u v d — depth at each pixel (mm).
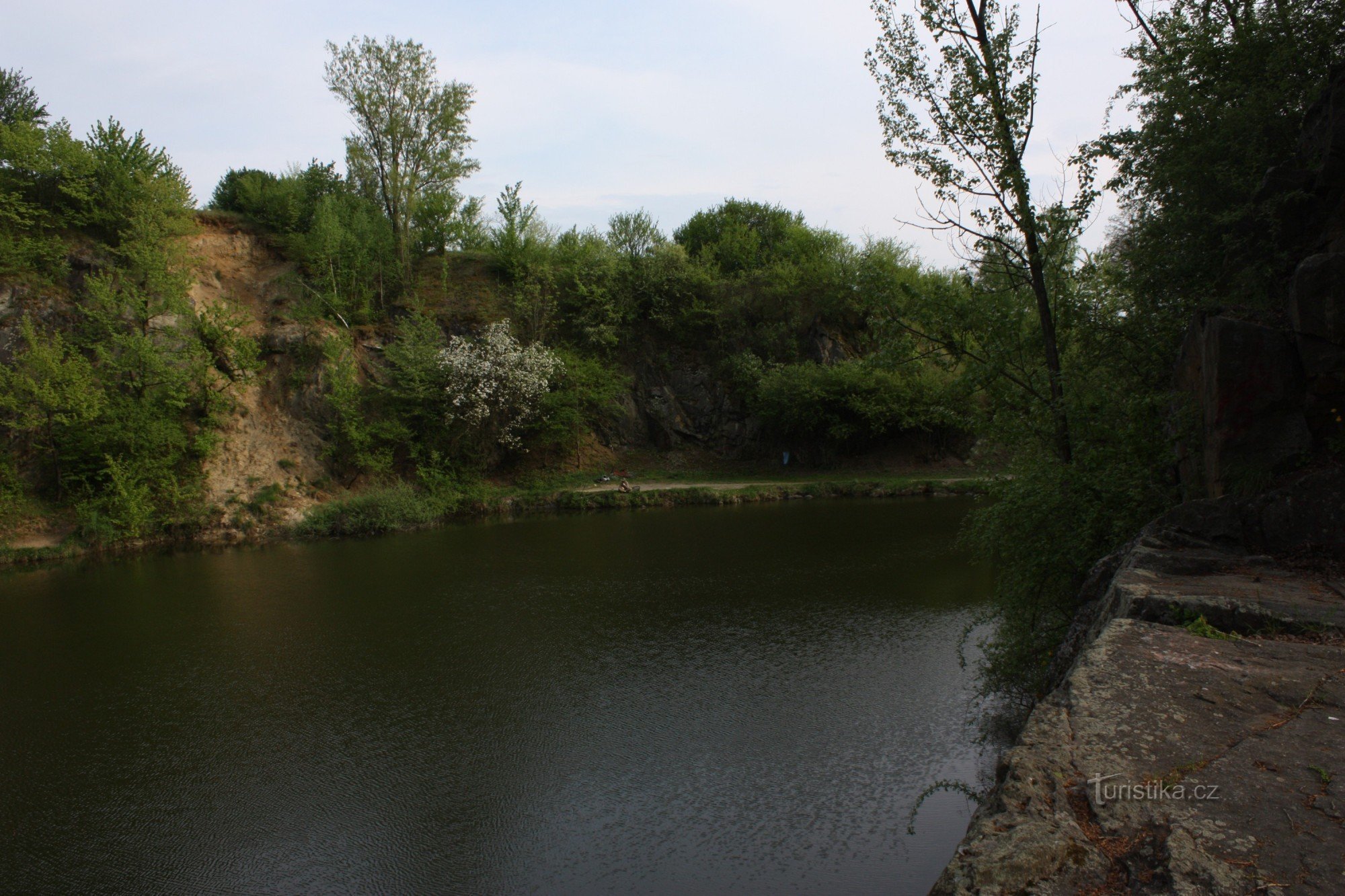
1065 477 10695
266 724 12305
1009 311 12609
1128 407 10867
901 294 13367
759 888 8203
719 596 18531
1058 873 3104
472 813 9789
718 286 43344
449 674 14172
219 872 8766
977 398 13750
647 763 10844
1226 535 7770
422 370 35062
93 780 10703
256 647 15828
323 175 42906
